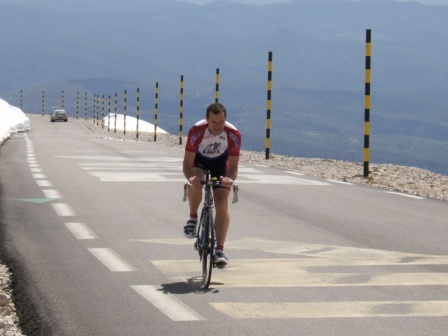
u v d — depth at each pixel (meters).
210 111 11.78
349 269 12.34
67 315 9.52
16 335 8.83
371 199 21.72
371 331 8.87
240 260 12.98
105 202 20.00
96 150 45.53
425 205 20.53
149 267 12.37
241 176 28.44
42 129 113.31
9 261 12.68
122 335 8.69
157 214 18.02
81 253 13.40
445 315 9.57
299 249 14.02
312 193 23.00
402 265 12.68
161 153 42.72
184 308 9.88
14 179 25.77
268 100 40.94
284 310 9.81
